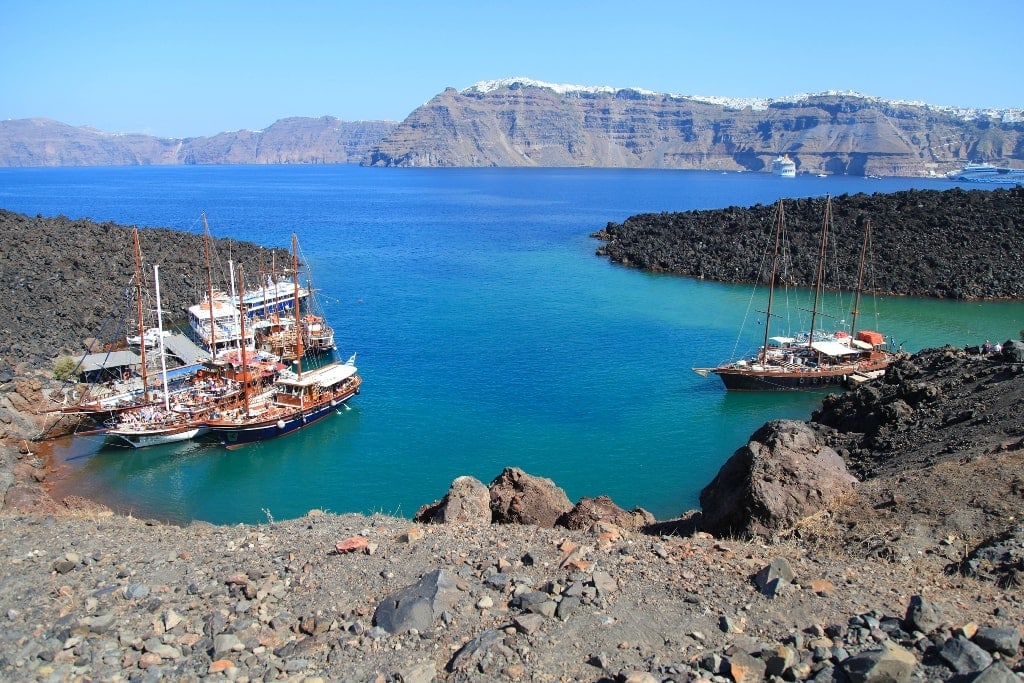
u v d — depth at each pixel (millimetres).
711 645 13359
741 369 72000
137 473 54562
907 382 49344
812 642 13203
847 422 50281
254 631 14328
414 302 112812
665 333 94562
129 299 89438
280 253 143125
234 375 69562
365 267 145875
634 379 75562
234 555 18516
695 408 67312
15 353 70312
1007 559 19328
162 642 13969
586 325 98438
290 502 49875
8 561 18141
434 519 23797
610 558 17250
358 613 14914
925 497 23984
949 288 118312
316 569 17062
